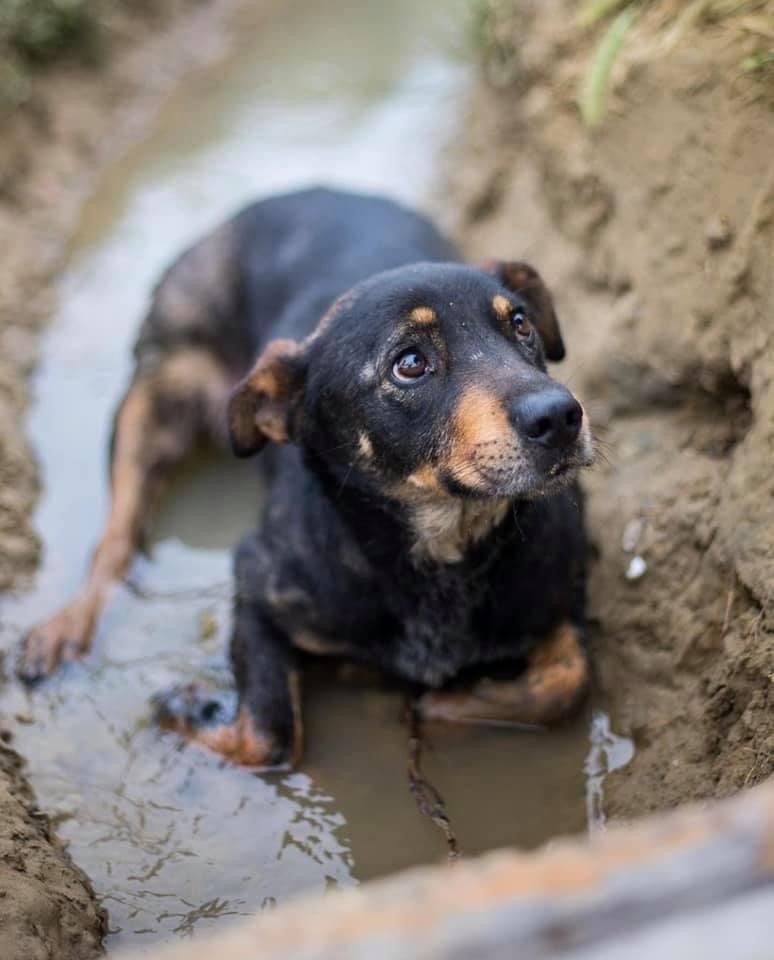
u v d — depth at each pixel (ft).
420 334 2.82
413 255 3.52
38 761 3.02
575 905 1.56
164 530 3.67
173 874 2.79
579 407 2.70
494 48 4.71
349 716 3.12
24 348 4.13
